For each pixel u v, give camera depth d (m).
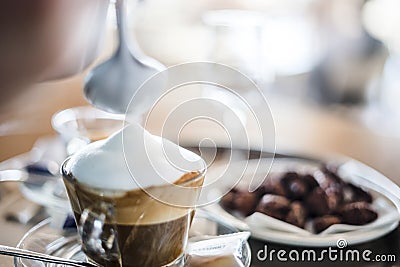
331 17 1.26
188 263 0.44
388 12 1.21
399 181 0.63
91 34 0.41
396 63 1.17
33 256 0.44
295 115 0.81
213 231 0.48
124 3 0.50
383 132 0.77
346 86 1.15
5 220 0.54
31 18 0.36
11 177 0.59
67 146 0.60
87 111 0.64
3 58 0.37
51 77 0.39
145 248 0.42
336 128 0.77
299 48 1.20
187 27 1.22
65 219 0.49
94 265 0.44
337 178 0.58
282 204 0.54
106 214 0.41
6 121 0.74
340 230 0.52
